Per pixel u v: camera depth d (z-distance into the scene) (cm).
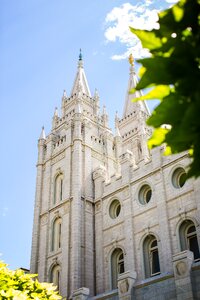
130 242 3334
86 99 5194
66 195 4075
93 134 4644
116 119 5872
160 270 2984
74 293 3014
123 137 5534
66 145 4450
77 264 3519
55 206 4141
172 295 2322
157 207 3241
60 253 3797
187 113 379
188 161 3184
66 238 3784
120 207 3750
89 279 3512
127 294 2539
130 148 5347
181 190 3134
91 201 3984
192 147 445
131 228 3391
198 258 2856
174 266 2323
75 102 5078
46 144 4841
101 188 4000
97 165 4397
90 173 4222
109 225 3681
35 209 4347
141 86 430
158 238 3141
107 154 4631
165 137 439
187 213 3005
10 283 1650
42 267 3884
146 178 3503
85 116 4753
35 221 4253
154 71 418
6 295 1462
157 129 492
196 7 420
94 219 3903
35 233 4169
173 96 422
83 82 5516
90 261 3616
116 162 4712
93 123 4788
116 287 3369
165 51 440
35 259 4000
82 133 4506
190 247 2950
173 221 3078
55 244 3991
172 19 432
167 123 430
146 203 3422
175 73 415
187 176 450
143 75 425
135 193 3541
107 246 3591
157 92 456
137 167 3662
